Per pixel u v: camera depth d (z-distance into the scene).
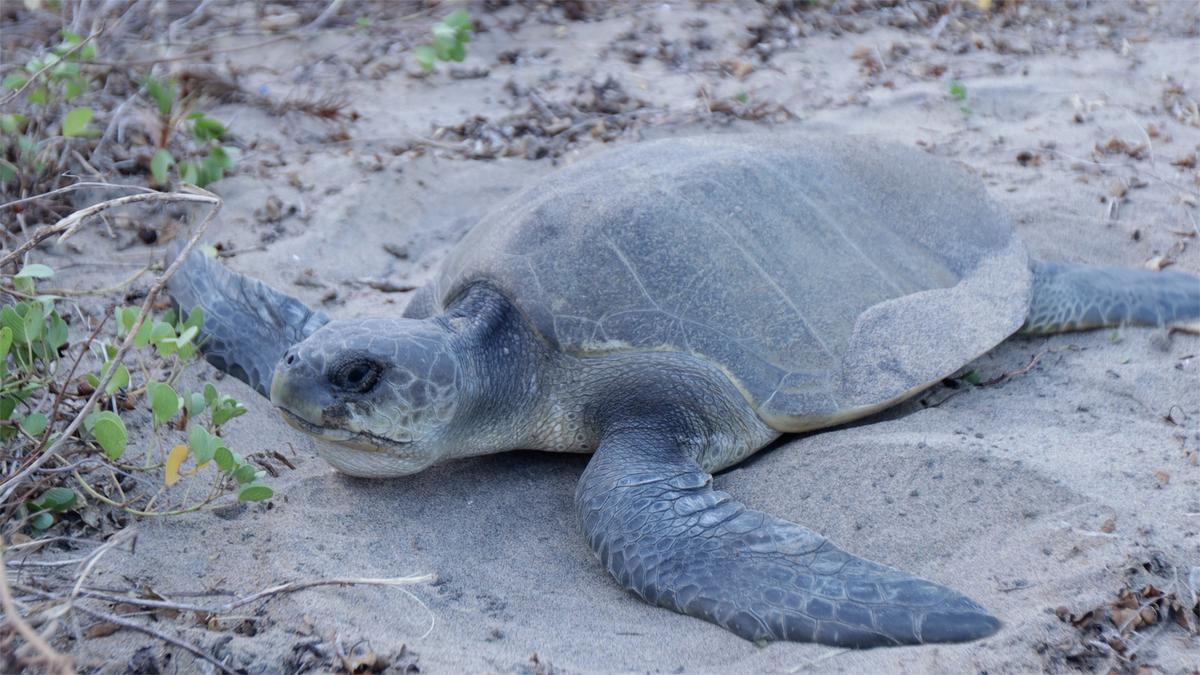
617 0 7.74
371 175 5.50
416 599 2.91
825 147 4.24
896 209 4.12
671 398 3.42
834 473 3.30
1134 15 7.51
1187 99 6.18
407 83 6.60
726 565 2.84
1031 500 3.04
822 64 6.88
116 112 5.32
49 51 5.34
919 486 3.17
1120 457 3.22
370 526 3.26
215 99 6.11
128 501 3.13
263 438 3.69
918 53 7.02
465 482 3.54
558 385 3.52
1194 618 2.65
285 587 2.79
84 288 4.38
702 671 2.63
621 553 2.95
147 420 3.64
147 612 2.75
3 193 4.77
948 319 3.74
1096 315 4.16
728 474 3.48
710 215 3.64
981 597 2.77
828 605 2.69
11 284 3.98
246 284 3.96
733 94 6.40
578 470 3.65
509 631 2.80
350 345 3.21
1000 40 7.15
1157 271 4.34
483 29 7.29
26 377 3.16
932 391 3.84
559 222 3.59
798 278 3.63
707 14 7.51
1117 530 2.87
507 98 6.42
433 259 5.01
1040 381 3.84
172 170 5.25
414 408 3.26
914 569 2.94
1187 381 3.73
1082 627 2.62
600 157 4.13
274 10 7.41
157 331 3.12
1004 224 4.29
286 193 5.32
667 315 3.42
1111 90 6.36
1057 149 5.66
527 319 3.48
